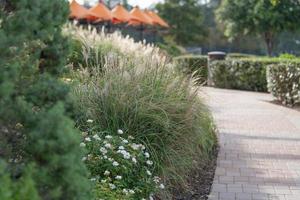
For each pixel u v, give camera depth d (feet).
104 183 13.98
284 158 23.13
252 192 17.84
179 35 126.00
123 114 17.78
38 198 7.27
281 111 39.22
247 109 39.73
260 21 97.50
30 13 9.43
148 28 99.40
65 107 9.78
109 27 77.36
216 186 18.49
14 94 9.27
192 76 22.56
